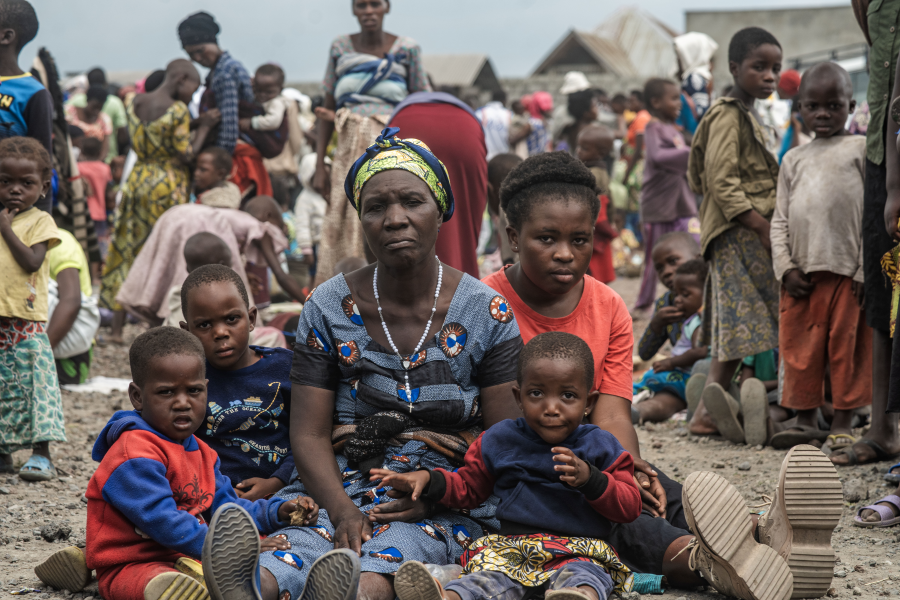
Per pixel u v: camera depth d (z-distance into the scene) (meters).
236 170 9.34
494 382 3.04
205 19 8.97
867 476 4.07
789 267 4.69
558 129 14.28
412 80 7.49
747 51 5.33
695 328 5.96
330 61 7.59
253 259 7.47
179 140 8.26
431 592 2.39
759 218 5.08
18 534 3.52
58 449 4.97
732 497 2.60
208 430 3.16
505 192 3.25
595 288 3.32
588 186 3.17
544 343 2.79
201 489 2.81
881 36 4.05
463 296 3.03
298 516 2.77
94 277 10.45
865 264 4.23
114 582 2.67
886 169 3.91
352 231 6.95
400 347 3.00
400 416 2.95
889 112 3.86
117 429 2.74
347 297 3.04
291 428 3.00
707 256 5.35
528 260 3.14
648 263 9.13
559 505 2.76
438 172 3.00
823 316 4.66
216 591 2.35
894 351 3.77
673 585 2.91
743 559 2.60
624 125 15.87
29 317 4.34
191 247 6.06
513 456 2.80
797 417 4.95
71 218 7.22
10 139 4.39
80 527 3.63
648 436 5.41
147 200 8.26
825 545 2.68
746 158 5.24
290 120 10.30
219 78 8.84
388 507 2.79
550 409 2.73
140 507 2.62
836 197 4.54
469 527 2.96
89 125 13.29
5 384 4.36
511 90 28.33
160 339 2.75
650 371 6.06
